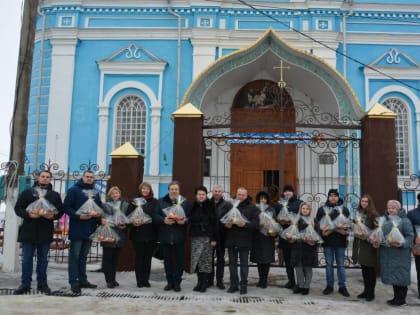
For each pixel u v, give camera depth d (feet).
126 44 51.83
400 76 50.93
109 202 25.36
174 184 25.13
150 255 25.77
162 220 24.49
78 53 51.98
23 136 30.04
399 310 21.65
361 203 25.23
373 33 51.21
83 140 50.49
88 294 22.98
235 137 32.30
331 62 50.65
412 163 49.42
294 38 51.11
